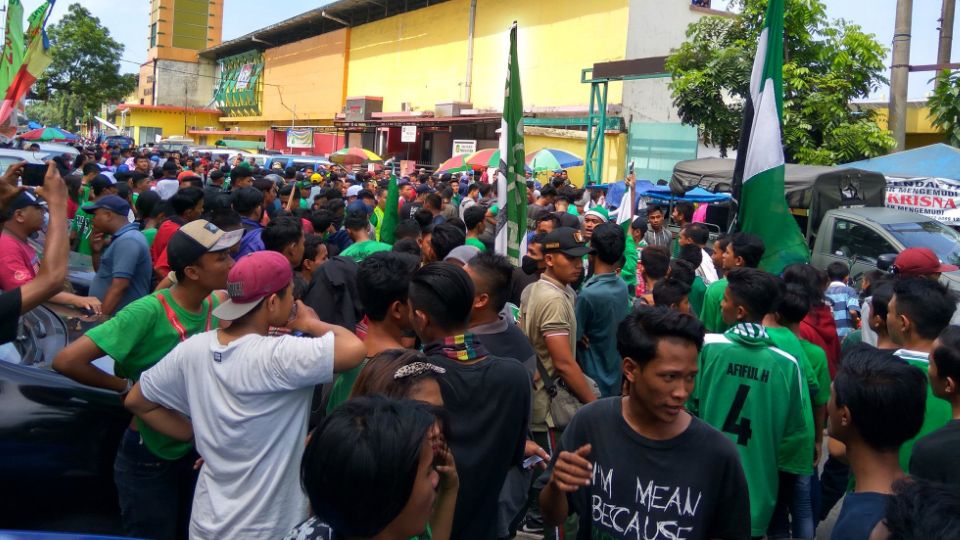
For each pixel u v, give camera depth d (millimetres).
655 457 2576
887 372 2541
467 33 35500
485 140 34438
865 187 12617
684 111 18375
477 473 2906
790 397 3666
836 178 12289
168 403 3088
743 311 3877
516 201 5383
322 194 11227
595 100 27844
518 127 5379
